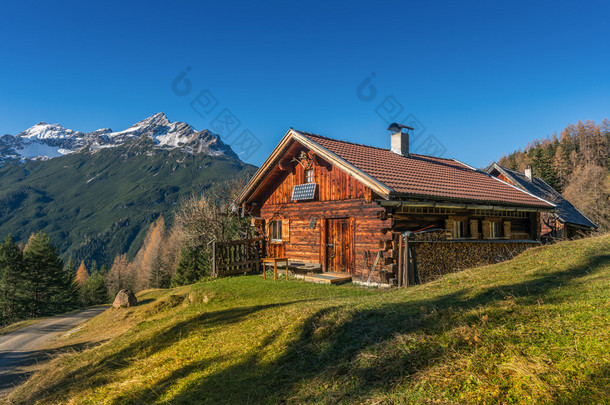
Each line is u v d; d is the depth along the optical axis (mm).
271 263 15258
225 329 6863
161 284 58688
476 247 12945
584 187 51688
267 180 15391
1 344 14352
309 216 13695
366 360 4059
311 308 6434
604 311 3883
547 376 2980
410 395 3211
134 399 4699
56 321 19516
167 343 7004
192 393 4414
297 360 4734
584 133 92688
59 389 6188
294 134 13344
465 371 3314
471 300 5324
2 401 6703
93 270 71500
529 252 9320
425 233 11367
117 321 13477
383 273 10500
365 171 11219
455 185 13211
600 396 2625
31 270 42125
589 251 7871
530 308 4375
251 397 4062
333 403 3461
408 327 4625
